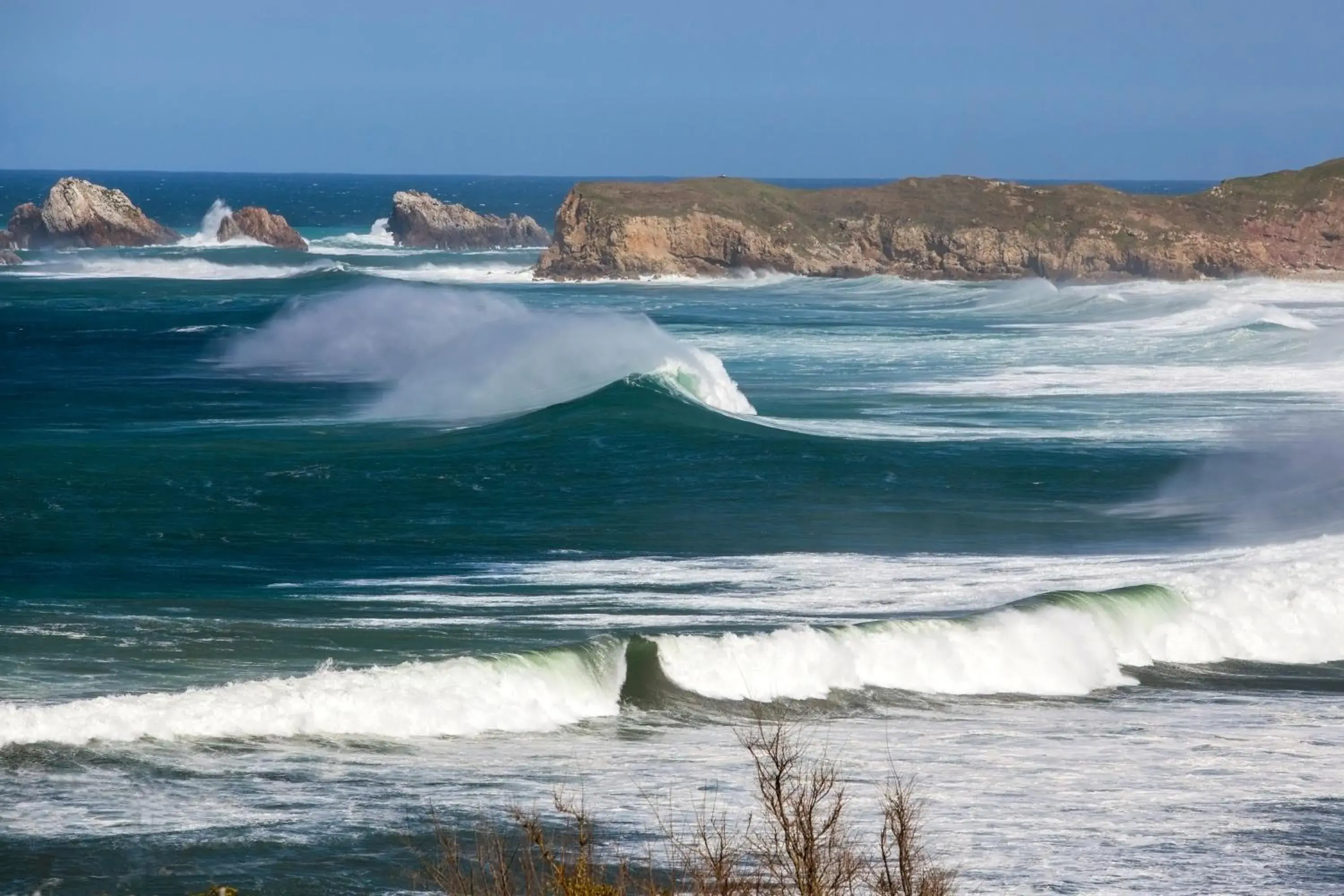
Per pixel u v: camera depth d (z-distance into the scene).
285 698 48.19
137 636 59.44
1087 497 97.69
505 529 86.00
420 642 60.06
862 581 73.38
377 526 86.25
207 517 87.38
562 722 51.03
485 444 111.56
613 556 79.12
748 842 39.06
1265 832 41.94
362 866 37.47
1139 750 50.25
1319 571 67.81
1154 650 62.81
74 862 36.91
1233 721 54.53
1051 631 60.41
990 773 47.19
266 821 40.12
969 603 68.81
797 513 91.44
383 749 46.94
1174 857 39.91
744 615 66.06
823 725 52.88
